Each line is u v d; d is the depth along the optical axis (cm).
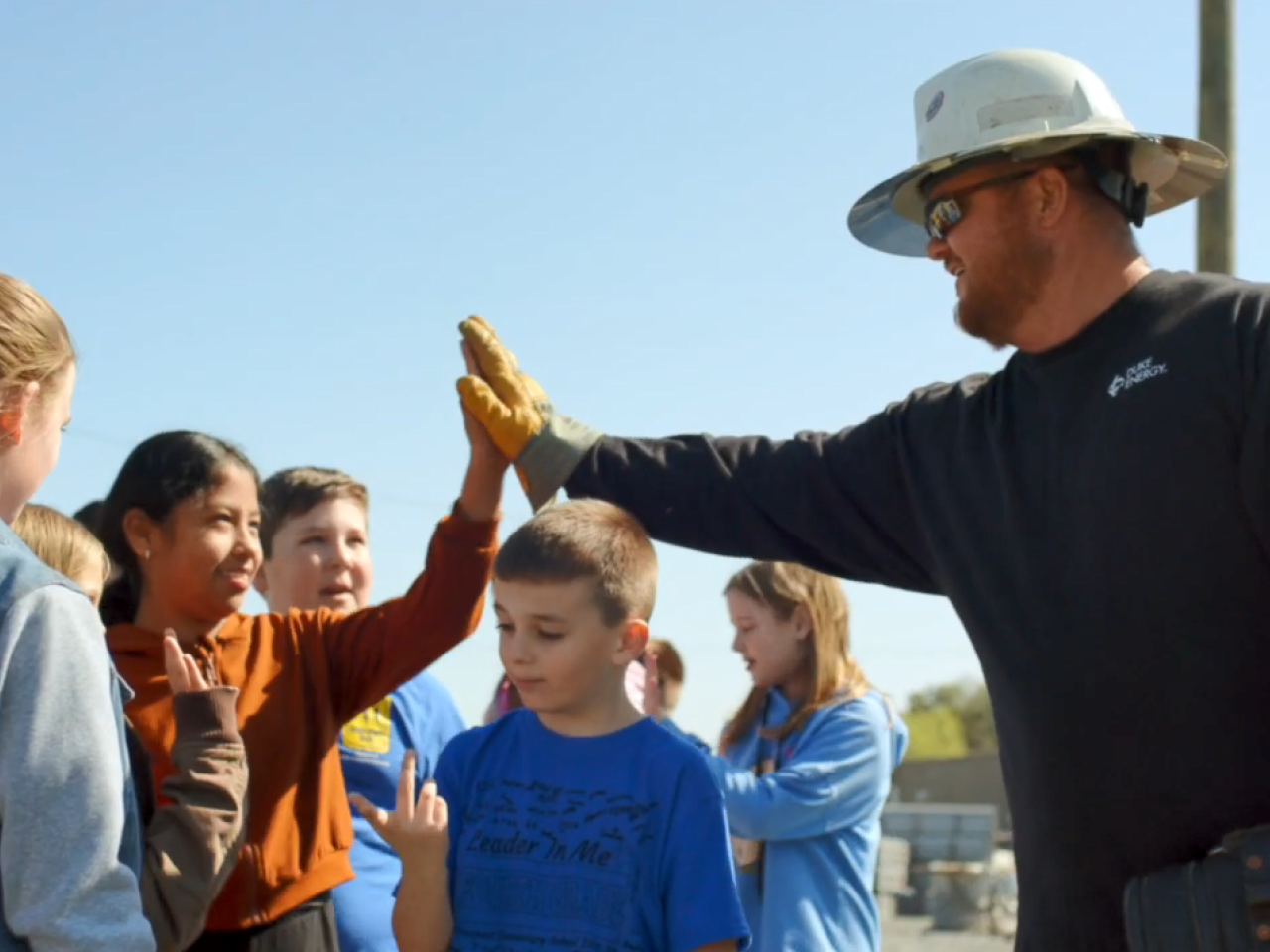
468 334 359
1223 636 270
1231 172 608
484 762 307
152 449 337
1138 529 278
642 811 288
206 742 290
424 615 349
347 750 418
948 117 318
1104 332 296
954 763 5250
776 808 426
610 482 349
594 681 296
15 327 229
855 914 438
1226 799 268
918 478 327
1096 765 280
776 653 462
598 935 281
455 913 292
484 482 354
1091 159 308
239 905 317
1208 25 615
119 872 223
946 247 323
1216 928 250
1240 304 280
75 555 311
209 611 332
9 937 218
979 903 2214
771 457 348
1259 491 268
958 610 316
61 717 221
